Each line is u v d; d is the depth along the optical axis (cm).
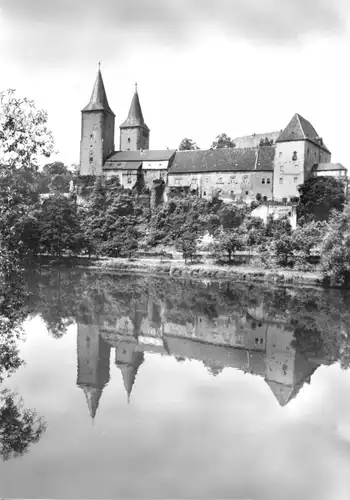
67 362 2300
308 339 2966
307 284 5469
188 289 5112
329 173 8506
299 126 8600
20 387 1933
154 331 3117
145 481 1256
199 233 8494
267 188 8906
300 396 1933
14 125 1756
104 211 9538
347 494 1215
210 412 1742
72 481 1260
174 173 9725
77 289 4878
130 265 7069
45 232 7581
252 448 1465
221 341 2897
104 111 10362
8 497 1173
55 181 12069
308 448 1469
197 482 1267
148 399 1858
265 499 1180
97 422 1627
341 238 5056
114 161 10319
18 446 1445
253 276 5969
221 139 11956
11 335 2234
